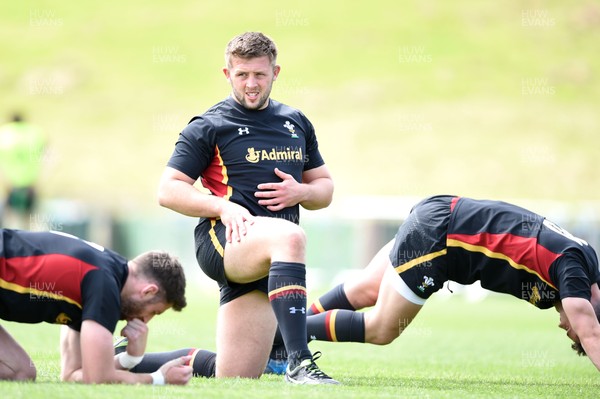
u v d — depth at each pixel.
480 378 25.92
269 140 23.91
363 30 167.62
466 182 124.75
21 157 78.81
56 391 17.61
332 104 145.12
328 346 36.25
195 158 23.58
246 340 23.44
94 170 126.50
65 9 172.50
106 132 138.00
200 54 161.62
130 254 90.06
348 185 122.38
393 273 24.50
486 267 23.73
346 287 26.67
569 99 148.12
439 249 23.95
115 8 174.50
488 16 171.50
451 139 135.50
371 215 87.00
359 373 26.34
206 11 175.12
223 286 23.83
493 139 135.62
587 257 22.86
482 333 45.47
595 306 22.84
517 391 22.05
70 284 18.91
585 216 87.12
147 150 133.62
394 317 24.62
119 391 17.89
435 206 24.44
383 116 141.62
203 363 23.80
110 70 155.62
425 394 20.02
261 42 23.59
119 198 116.50
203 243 23.52
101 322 18.83
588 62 158.75
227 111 24.00
